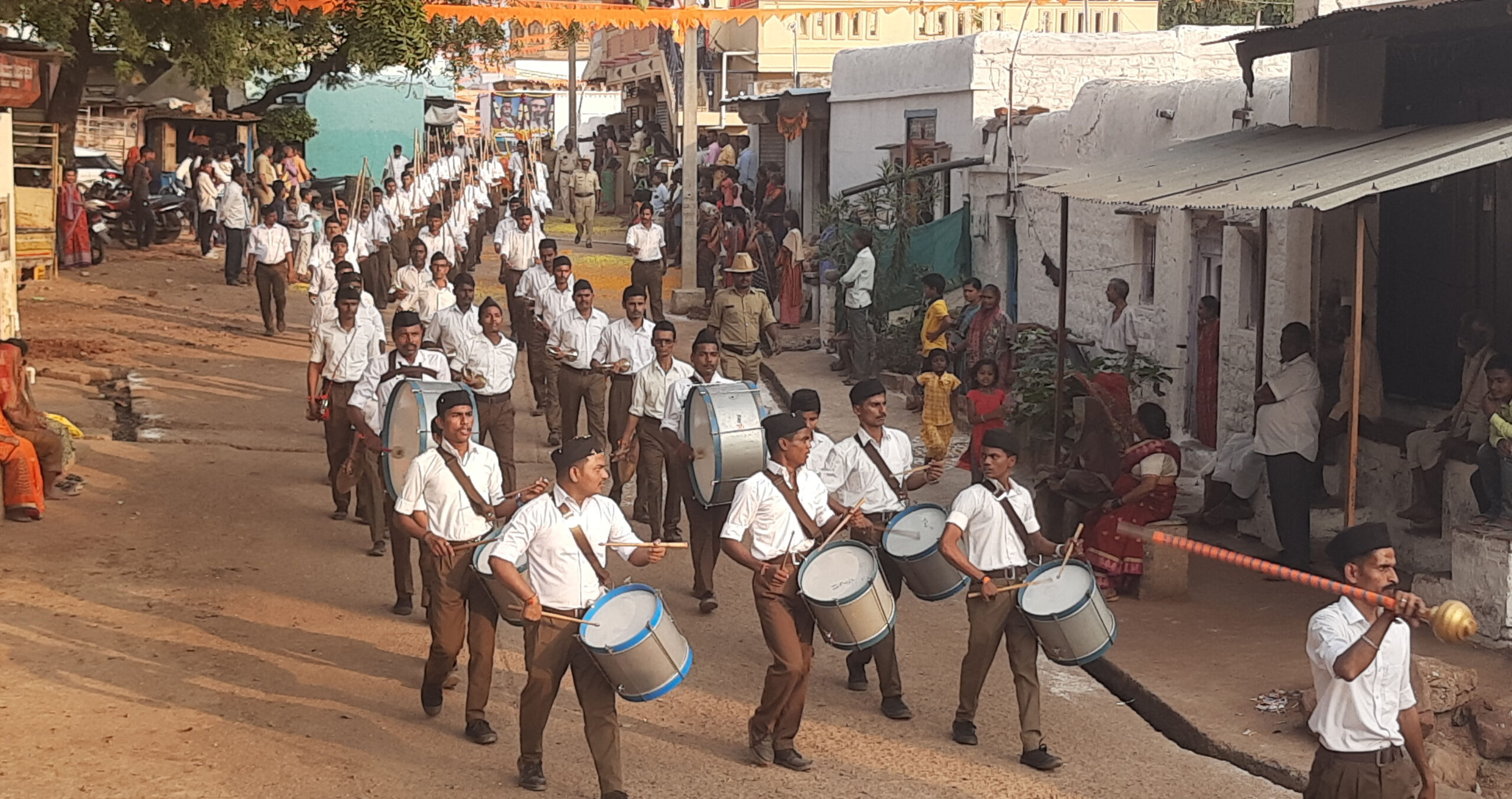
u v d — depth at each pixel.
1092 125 16.70
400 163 35.66
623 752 8.07
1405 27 10.45
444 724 8.40
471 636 8.11
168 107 34.91
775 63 31.77
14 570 10.88
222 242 32.62
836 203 23.00
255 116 36.34
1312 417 11.36
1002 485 8.25
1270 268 12.78
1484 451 10.05
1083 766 7.99
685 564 11.95
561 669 7.39
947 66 21.41
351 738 8.12
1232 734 8.27
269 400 17.89
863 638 7.82
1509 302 11.06
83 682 8.73
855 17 31.39
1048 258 17.64
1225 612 10.47
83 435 15.52
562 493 7.48
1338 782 5.92
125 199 31.80
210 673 9.02
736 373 14.52
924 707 8.89
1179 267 14.86
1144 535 6.26
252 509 13.05
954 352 16.92
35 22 19.89
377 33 18.42
